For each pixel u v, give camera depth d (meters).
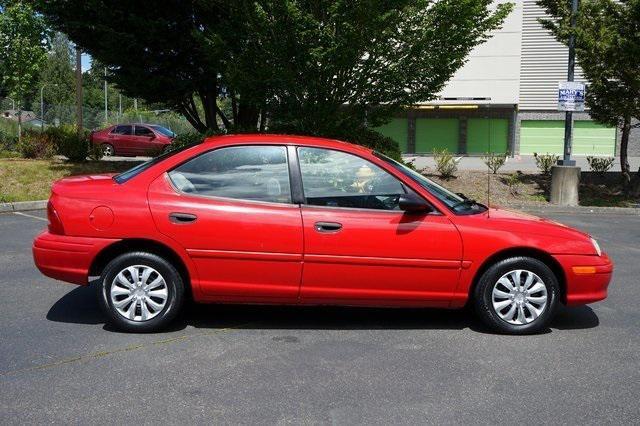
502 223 5.44
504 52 32.97
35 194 13.48
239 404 4.01
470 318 5.99
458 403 4.08
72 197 5.26
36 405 3.94
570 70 15.14
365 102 14.07
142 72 15.56
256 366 4.66
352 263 5.24
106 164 18.16
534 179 17.80
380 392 4.23
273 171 5.38
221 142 5.45
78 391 4.16
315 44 12.59
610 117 15.99
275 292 5.27
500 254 5.44
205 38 13.50
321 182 5.38
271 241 5.19
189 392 4.18
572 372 4.65
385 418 3.85
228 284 5.23
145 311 5.28
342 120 13.74
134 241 5.24
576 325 5.85
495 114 34.06
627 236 11.18
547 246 5.41
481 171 18.61
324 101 13.58
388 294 5.32
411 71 13.80
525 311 5.47
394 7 12.72
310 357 4.86
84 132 22.81
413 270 5.29
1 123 27.94
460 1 12.79
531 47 32.78
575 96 14.95
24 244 9.05
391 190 5.43
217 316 5.87
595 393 4.28
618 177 17.89
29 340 5.11
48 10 15.73
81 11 15.31
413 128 34.94
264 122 17.27
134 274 5.25
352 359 4.84
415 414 3.91
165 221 5.17
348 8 12.21
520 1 32.56
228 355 4.88
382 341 5.28
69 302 6.21
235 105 17.52
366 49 13.05
